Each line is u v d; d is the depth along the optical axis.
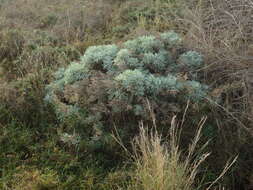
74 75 4.22
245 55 4.29
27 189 3.29
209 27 4.96
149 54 4.17
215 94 4.04
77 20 6.35
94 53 4.32
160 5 6.50
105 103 3.96
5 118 4.21
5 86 4.40
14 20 6.30
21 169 3.58
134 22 6.18
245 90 3.97
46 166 3.65
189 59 4.30
